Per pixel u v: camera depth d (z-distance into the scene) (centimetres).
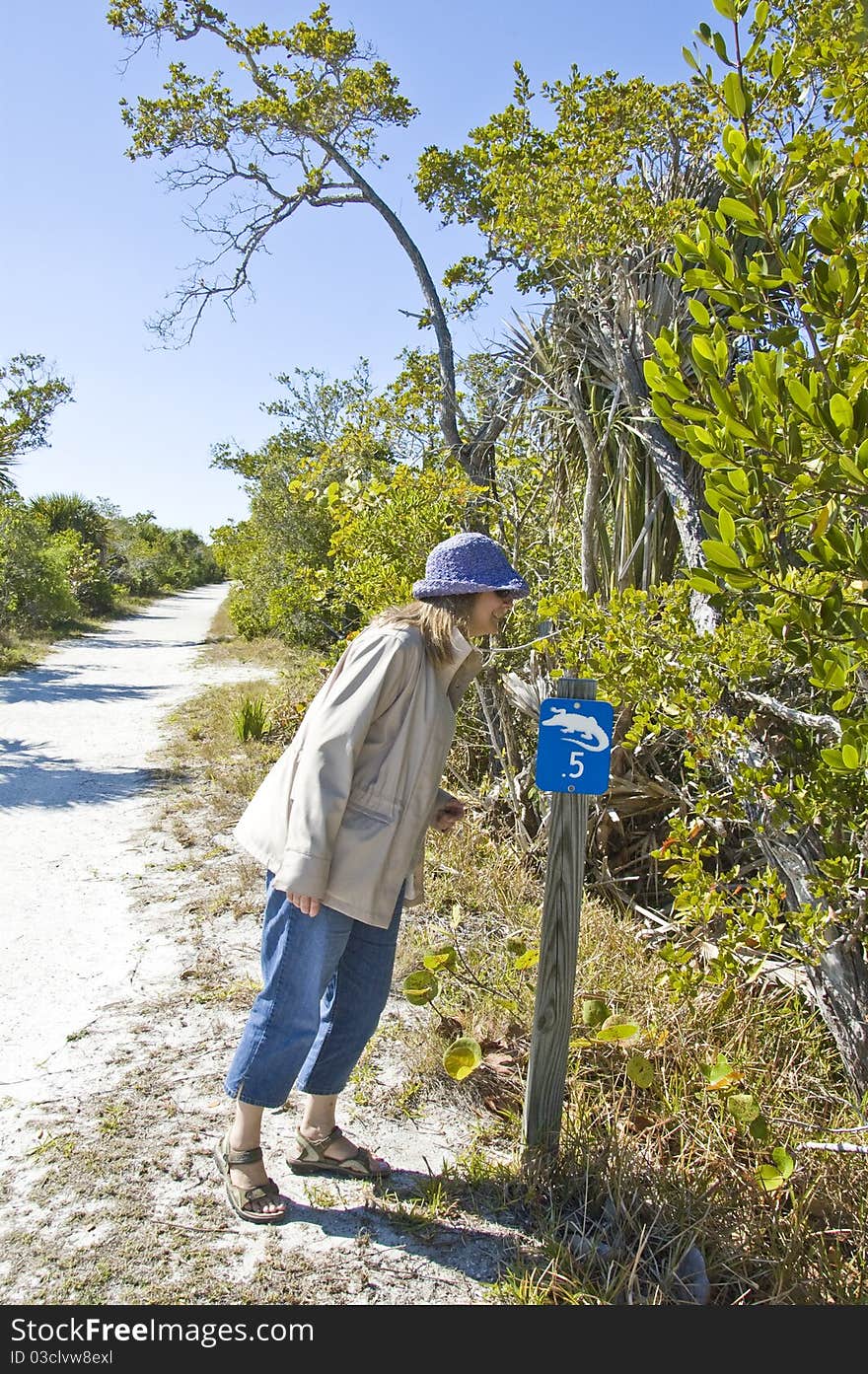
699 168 476
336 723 223
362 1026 249
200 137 880
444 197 779
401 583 525
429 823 254
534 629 526
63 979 376
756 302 230
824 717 264
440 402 659
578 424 498
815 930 263
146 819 625
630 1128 282
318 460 640
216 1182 253
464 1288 222
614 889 458
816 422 198
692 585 241
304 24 834
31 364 1535
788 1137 288
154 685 1331
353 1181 257
